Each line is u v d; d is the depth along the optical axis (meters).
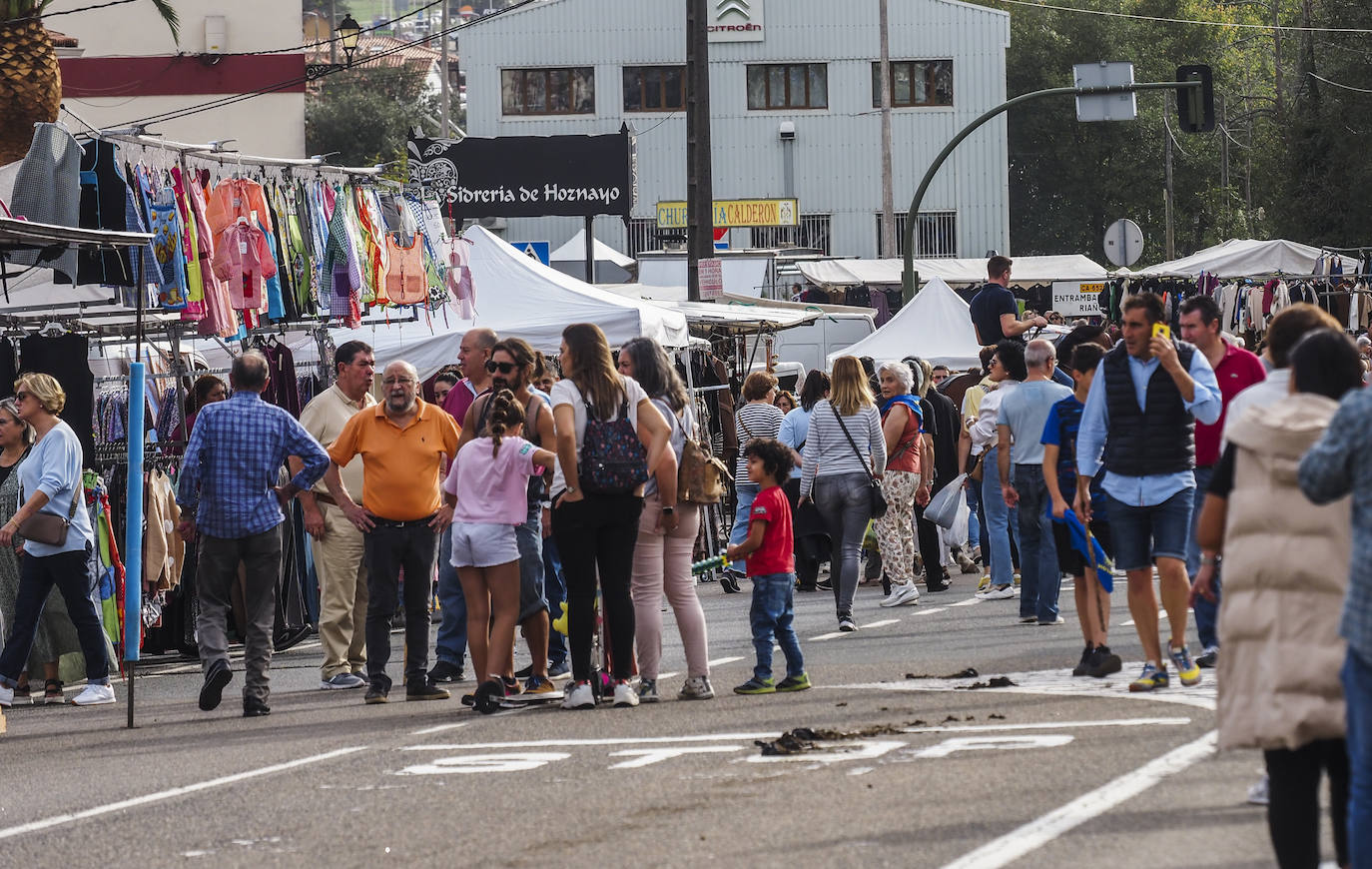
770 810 17.39
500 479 25.92
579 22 133.50
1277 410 14.02
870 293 107.00
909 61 134.50
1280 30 169.25
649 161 134.12
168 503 35.75
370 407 28.06
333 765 21.61
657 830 16.80
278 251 37.97
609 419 25.12
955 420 45.44
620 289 77.56
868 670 28.30
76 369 32.81
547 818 17.67
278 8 101.56
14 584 30.97
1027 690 24.77
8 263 33.00
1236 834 15.35
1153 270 90.75
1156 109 169.00
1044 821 16.12
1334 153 127.12
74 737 25.61
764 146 134.25
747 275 104.50
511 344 27.11
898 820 16.56
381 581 27.72
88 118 100.50
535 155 97.94
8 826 18.91
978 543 49.34
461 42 133.62
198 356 45.38
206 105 98.19
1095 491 26.06
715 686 27.38
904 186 134.50
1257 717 13.67
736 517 46.47
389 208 42.06
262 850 16.97
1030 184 177.62
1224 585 14.10
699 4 60.38
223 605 27.31
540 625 26.94
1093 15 169.00
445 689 28.97
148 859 16.88
